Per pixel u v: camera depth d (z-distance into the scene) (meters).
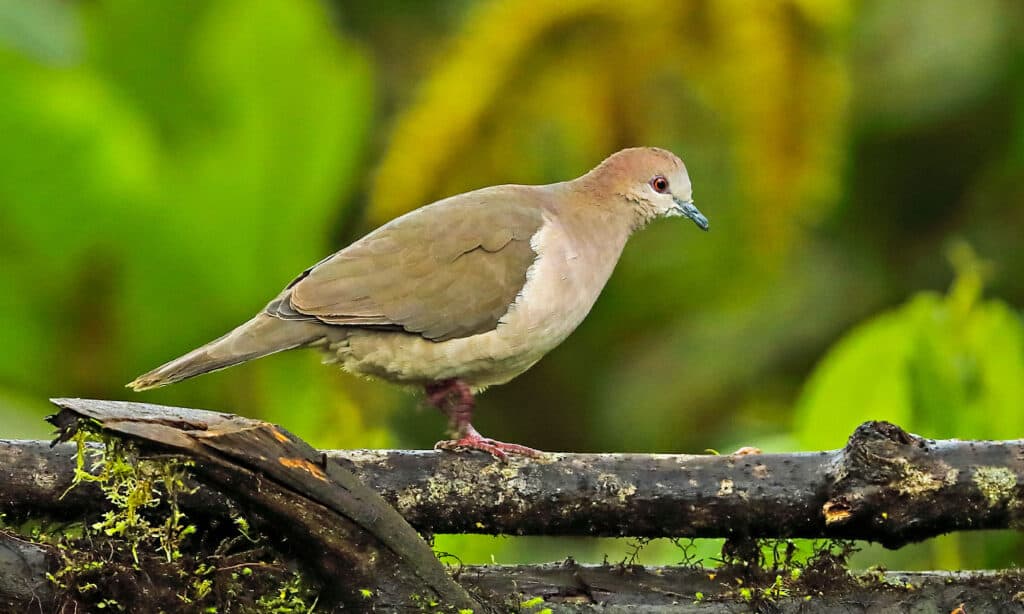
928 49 14.80
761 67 12.73
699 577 7.95
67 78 11.68
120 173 11.52
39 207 11.48
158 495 7.83
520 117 13.04
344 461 7.96
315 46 12.11
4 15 12.40
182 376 9.24
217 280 11.87
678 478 7.84
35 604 7.36
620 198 10.89
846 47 14.23
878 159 15.05
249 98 12.08
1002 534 10.83
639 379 14.69
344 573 7.37
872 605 7.82
